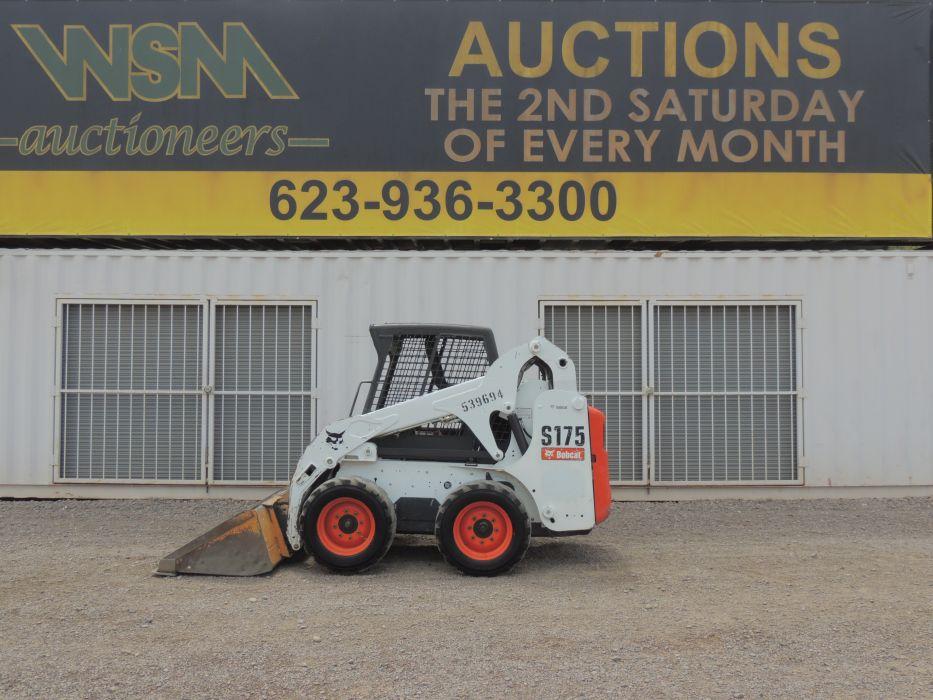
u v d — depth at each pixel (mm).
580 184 11242
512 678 4242
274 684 4160
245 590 5910
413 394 6863
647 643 4773
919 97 11414
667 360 9711
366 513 6379
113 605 5504
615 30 11305
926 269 9734
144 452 9695
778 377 9711
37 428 9672
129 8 11383
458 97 11273
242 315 9734
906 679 4254
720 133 11305
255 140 11312
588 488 6527
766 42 11344
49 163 11336
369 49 11328
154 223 11305
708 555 7090
